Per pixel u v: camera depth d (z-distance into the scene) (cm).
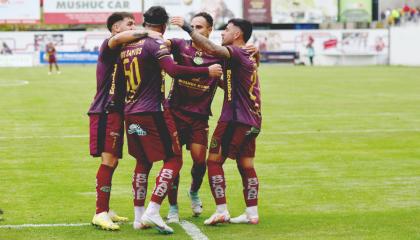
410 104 4894
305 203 1969
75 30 12050
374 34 11856
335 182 2266
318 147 3011
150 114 1627
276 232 1645
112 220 1769
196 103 1756
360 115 4238
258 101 1725
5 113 4319
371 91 6075
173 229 1681
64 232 1648
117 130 1695
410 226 1692
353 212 1852
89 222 1750
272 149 2956
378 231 1645
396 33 11744
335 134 3416
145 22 1692
